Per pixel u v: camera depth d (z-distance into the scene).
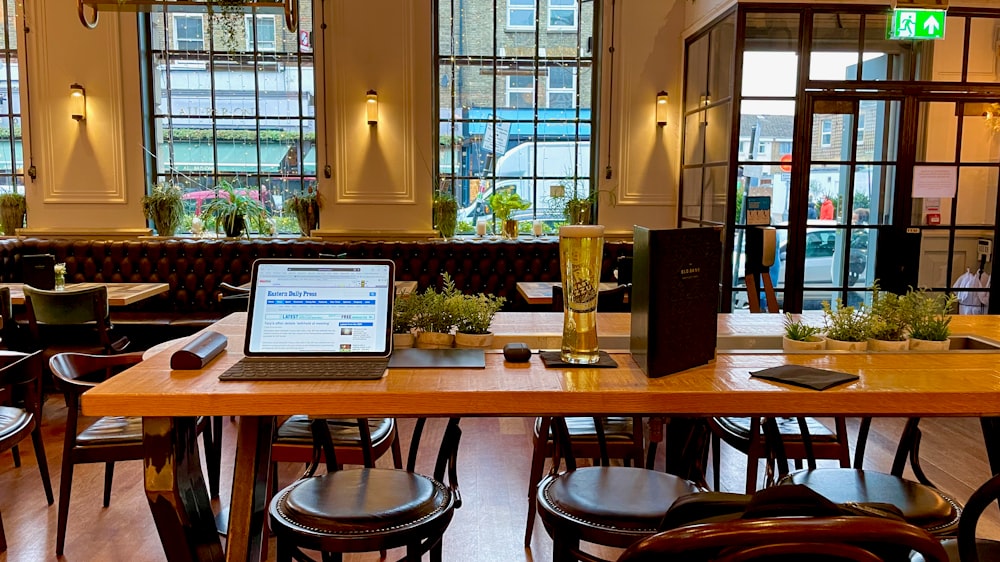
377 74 6.61
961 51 5.55
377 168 6.69
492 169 7.00
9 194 6.60
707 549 1.10
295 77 6.77
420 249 6.43
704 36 6.19
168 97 6.77
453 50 6.84
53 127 6.57
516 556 2.94
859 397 1.75
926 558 1.21
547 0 6.87
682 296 1.91
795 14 5.45
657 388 1.77
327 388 1.74
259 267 2.07
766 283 5.19
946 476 3.77
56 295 4.41
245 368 1.90
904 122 5.59
